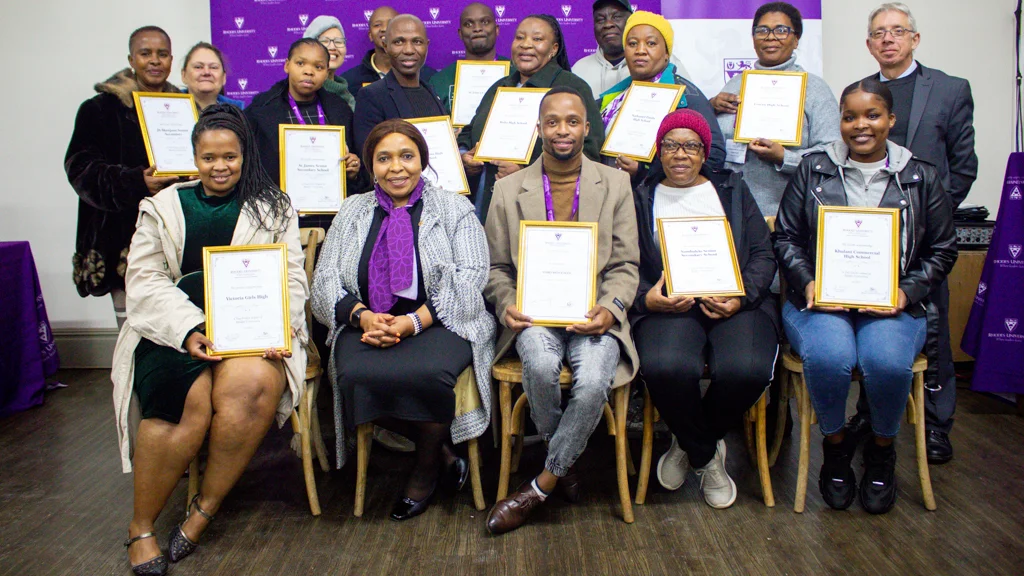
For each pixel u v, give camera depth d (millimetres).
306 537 2143
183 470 2016
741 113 2812
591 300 2207
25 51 3855
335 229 2396
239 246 2096
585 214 2355
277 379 2098
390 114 2924
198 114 2723
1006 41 3854
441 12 3676
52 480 2559
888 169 2316
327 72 2977
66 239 3967
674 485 2387
